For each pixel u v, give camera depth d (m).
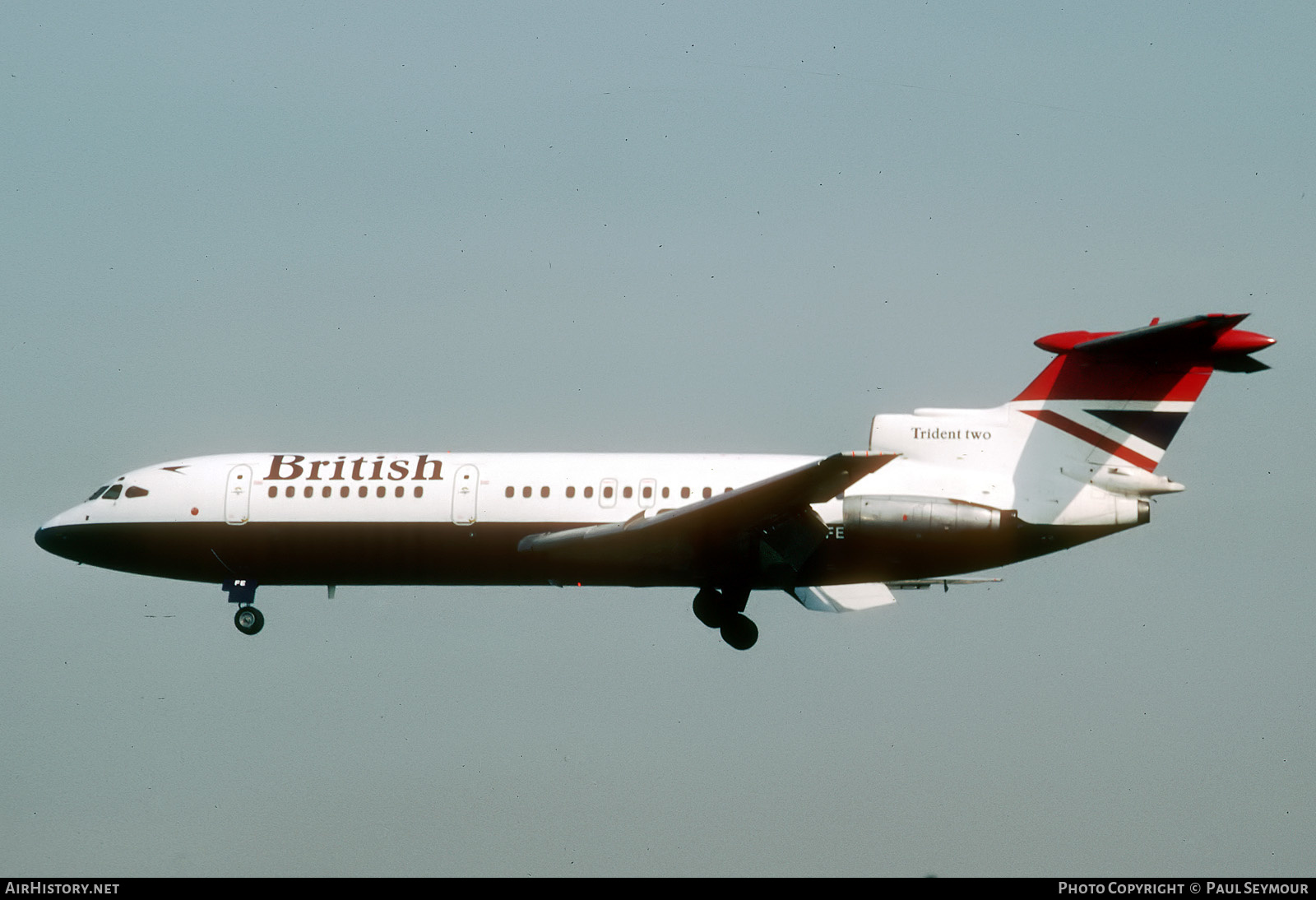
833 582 122.62
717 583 122.81
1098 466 118.56
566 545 119.00
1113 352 117.06
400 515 126.44
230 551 129.75
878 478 120.62
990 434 120.62
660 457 127.06
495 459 128.25
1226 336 113.25
